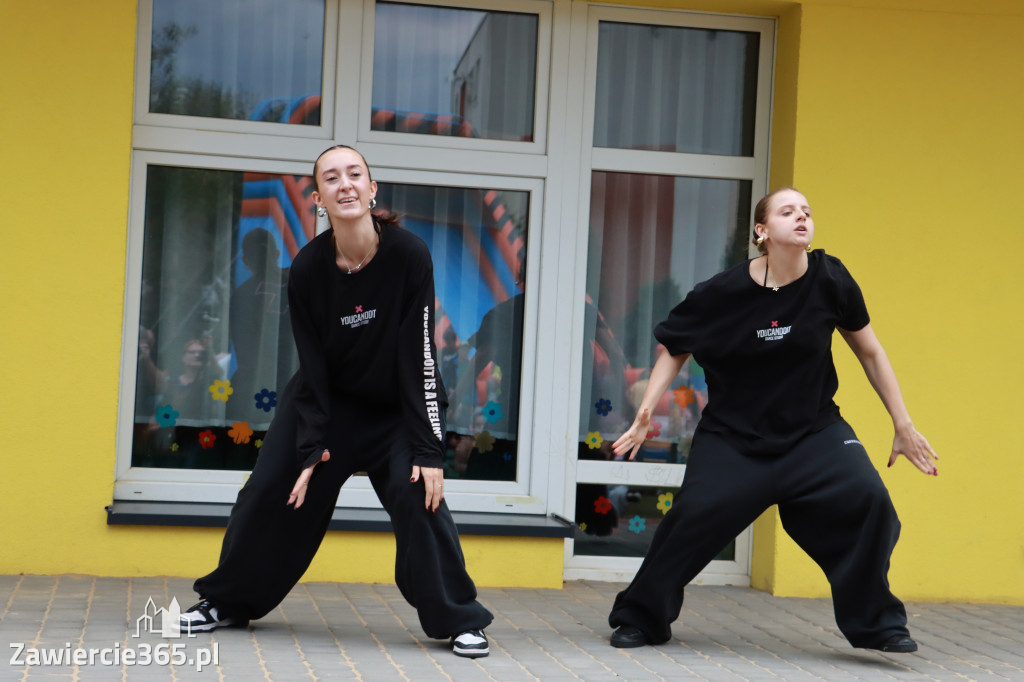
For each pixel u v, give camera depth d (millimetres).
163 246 5578
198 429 5602
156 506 5371
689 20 5926
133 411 5512
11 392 5137
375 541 5414
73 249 5184
